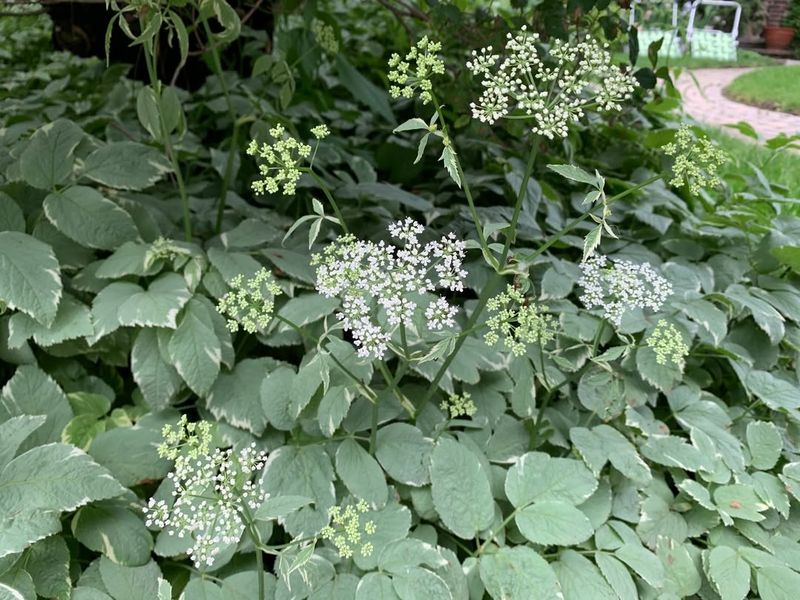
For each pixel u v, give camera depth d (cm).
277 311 44
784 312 52
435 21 62
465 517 37
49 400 39
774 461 44
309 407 40
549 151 68
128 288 42
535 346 47
